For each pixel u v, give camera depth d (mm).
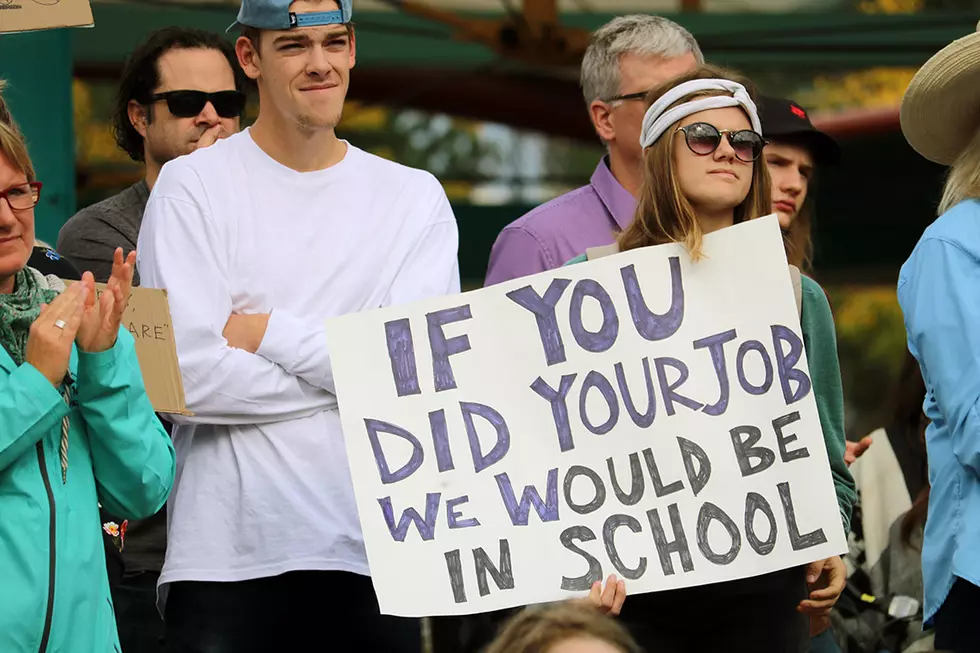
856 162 41906
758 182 17047
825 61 40344
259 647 17578
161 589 18141
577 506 16078
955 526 15930
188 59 22062
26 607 14172
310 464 17656
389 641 17938
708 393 16297
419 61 40094
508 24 39438
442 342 16453
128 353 15219
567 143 46031
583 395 16328
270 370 17609
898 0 49688
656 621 16422
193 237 18016
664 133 16703
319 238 18297
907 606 21812
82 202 42281
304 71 18125
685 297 16453
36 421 14188
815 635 20891
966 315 15680
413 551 15984
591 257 17062
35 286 15180
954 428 15508
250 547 17484
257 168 18438
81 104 52188
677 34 20812
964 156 17000
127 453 15031
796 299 17047
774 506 16078
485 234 39500
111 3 35906
